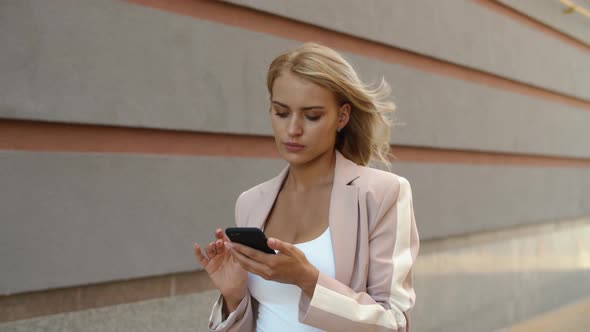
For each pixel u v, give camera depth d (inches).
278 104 50.8
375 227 51.9
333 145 56.7
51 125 97.1
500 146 222.5
